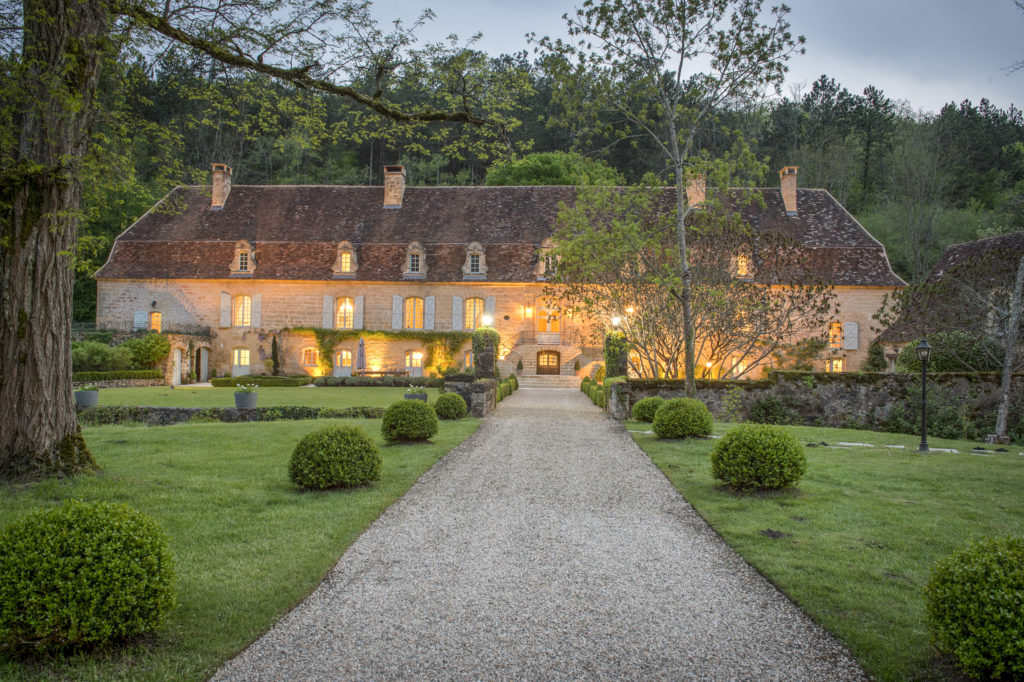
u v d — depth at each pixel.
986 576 3.96
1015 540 4.23
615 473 10.24
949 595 4.02
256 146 54.03
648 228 21.08
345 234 36.72
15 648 4.17
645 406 17.23
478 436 14.24
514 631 4.61
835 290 33.12
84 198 9.88
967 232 42.69
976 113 54.34
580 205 20.11
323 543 6.47
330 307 35.38
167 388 27.98
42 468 8.52
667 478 9.87
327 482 8.71
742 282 20.70
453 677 3.95
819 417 19.44
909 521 7.45
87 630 4.05
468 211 37.53
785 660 4.23
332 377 31.31
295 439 13.04
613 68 16.00
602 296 21.23
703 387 19.53
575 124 17.70
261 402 21.84
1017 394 18.55
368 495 8.51
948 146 48.28
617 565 6.01
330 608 4.98
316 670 4.04
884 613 4.91
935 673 4.06
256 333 35.22
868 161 54.88
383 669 4.05
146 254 35.72
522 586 5.47
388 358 35.00
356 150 58.47
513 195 38.03
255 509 7.75
